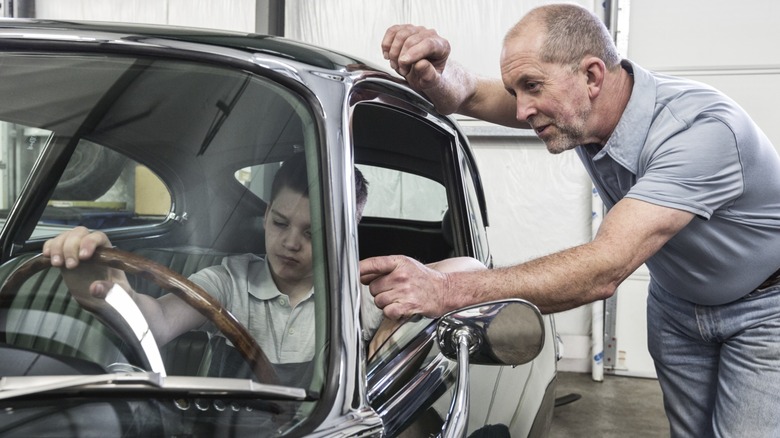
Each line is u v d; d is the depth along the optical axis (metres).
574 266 1.29
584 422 3.67
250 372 0.85
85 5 5.32
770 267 1.68
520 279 1.25
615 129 1.58
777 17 4.27
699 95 1.54
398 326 1.14
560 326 4.65
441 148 1.60
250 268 0.90
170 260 0.92
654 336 2.03
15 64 1.03
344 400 0.81
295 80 1.00
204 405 0.78
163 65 1.02
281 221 0.91
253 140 0.97
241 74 1.01
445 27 4.80
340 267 0.88
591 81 1.55
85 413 0.74
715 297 1.75
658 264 1.78
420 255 1.64
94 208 0.98
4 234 1.00
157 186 0.98
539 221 4.69
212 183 0.96
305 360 0.84
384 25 4.93
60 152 1.01
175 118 1.00
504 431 1.27
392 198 1.55
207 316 0.87
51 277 0.89
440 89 1.52
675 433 2.03
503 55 1.57
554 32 1.52
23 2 5.32
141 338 0.85
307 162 0.94
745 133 1.51
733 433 1.76
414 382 1.07
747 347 1.75
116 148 1.00
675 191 1.43
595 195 4.54
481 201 1.87
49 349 0.84
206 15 5.18
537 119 1.59
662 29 4.41
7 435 0.71
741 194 1.54
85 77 1.02
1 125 1.02
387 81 1.25
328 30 5.00
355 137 1.34
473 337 0.99
